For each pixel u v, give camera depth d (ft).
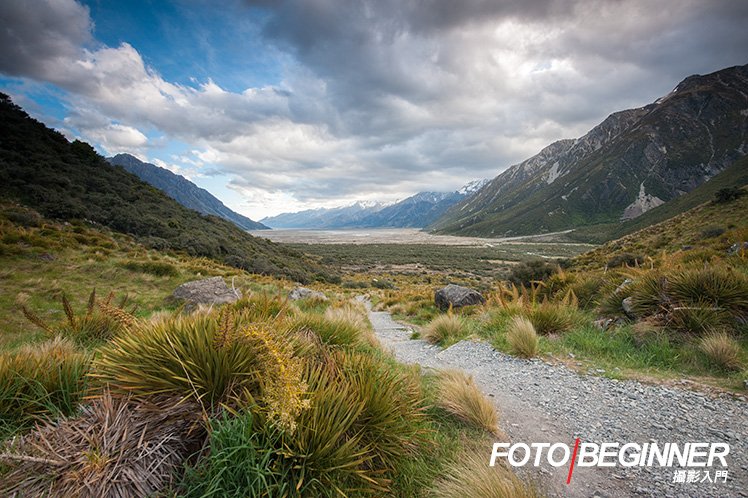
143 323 10.60
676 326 21.12
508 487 8.11
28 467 6.46
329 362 10.69
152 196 190.49
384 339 37.42
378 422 9.32
